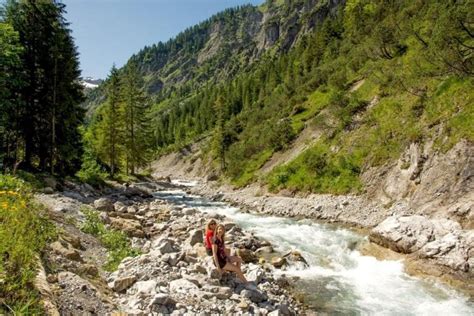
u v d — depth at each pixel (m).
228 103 112.12
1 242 7.01
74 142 32.28
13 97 26.86
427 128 20.92
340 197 24.86
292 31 174.00
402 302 10.31
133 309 7.73
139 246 13.20
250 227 20.42
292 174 31.78
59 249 9.54
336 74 46.41
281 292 10.52
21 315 5.54
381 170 23.62
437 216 16.61
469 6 19.89
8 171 21.41
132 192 32.88
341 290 11.19
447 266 12.35
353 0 71.81
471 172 16.56
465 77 20.59
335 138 31.00
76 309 6.94
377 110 28.48
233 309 8.45
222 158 58.25
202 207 29.88
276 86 94.94
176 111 155.38
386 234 14.77
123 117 48.28
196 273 10.31
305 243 16.70
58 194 20.73
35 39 27.94
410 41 32.41
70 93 31.27
